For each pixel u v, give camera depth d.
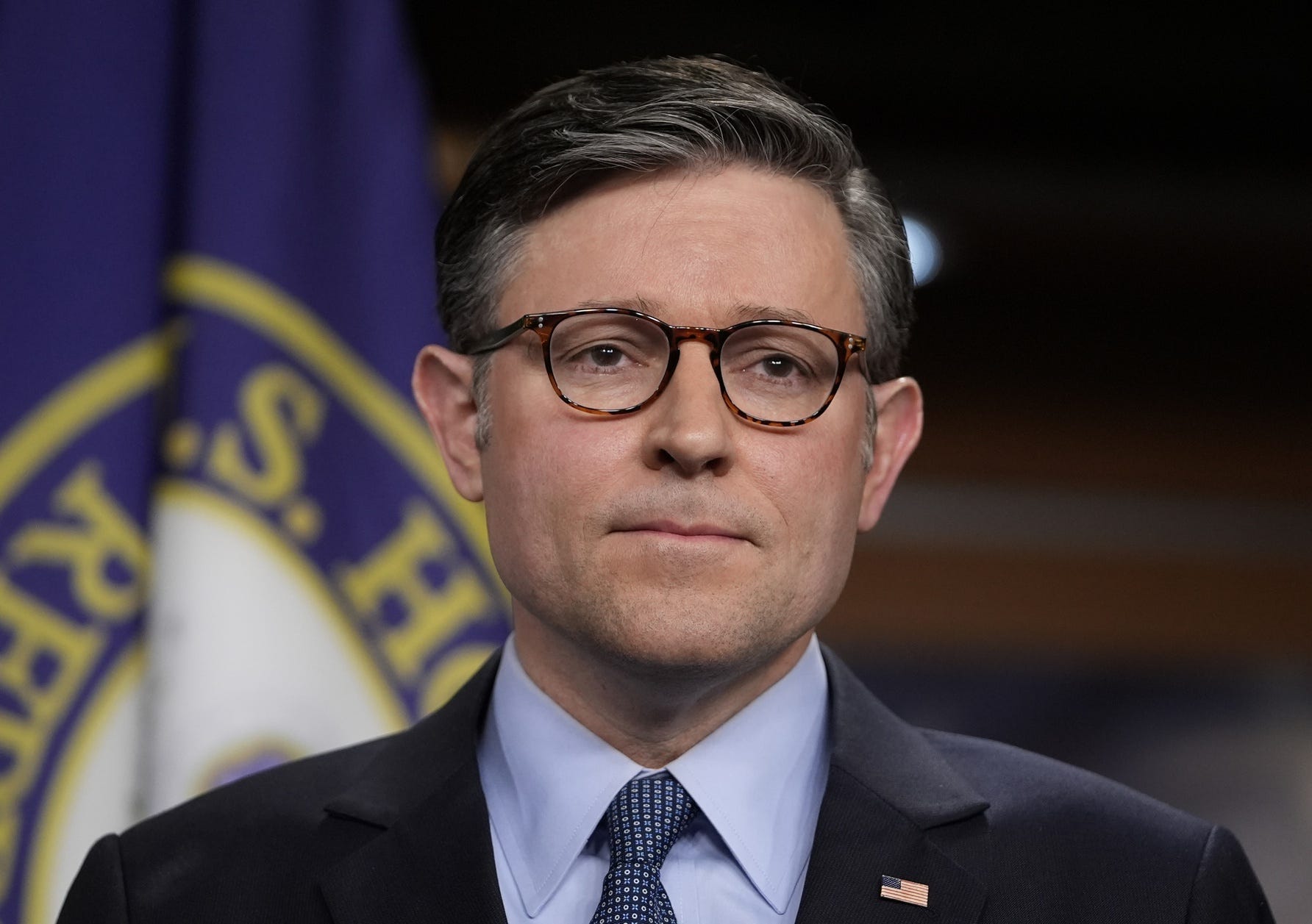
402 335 7.33
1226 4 12.05
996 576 13.31
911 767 4.68
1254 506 13.56
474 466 4.82
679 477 4.16
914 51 12.24
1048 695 13.31
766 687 4.56
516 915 4.43
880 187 4.88
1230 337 13.69
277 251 7.13
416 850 4.52
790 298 4.37
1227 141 12.98
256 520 6.89
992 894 4.38
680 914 4.32
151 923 4.56
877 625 13.22
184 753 6.68
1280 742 13.29
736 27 11.99
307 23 7.40
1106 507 13.46
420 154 7.55
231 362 6.96
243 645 6.78
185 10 7.30
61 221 6.91
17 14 7.03
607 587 4.15
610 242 4.36
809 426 4.31
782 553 4.23
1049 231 13.20
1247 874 4.64
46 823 6.54
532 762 4.56
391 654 7.06
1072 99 12.79
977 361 13.46
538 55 11.96
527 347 4.39
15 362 6.77
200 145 7.14
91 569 6.74
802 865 4.48
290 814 4.80
